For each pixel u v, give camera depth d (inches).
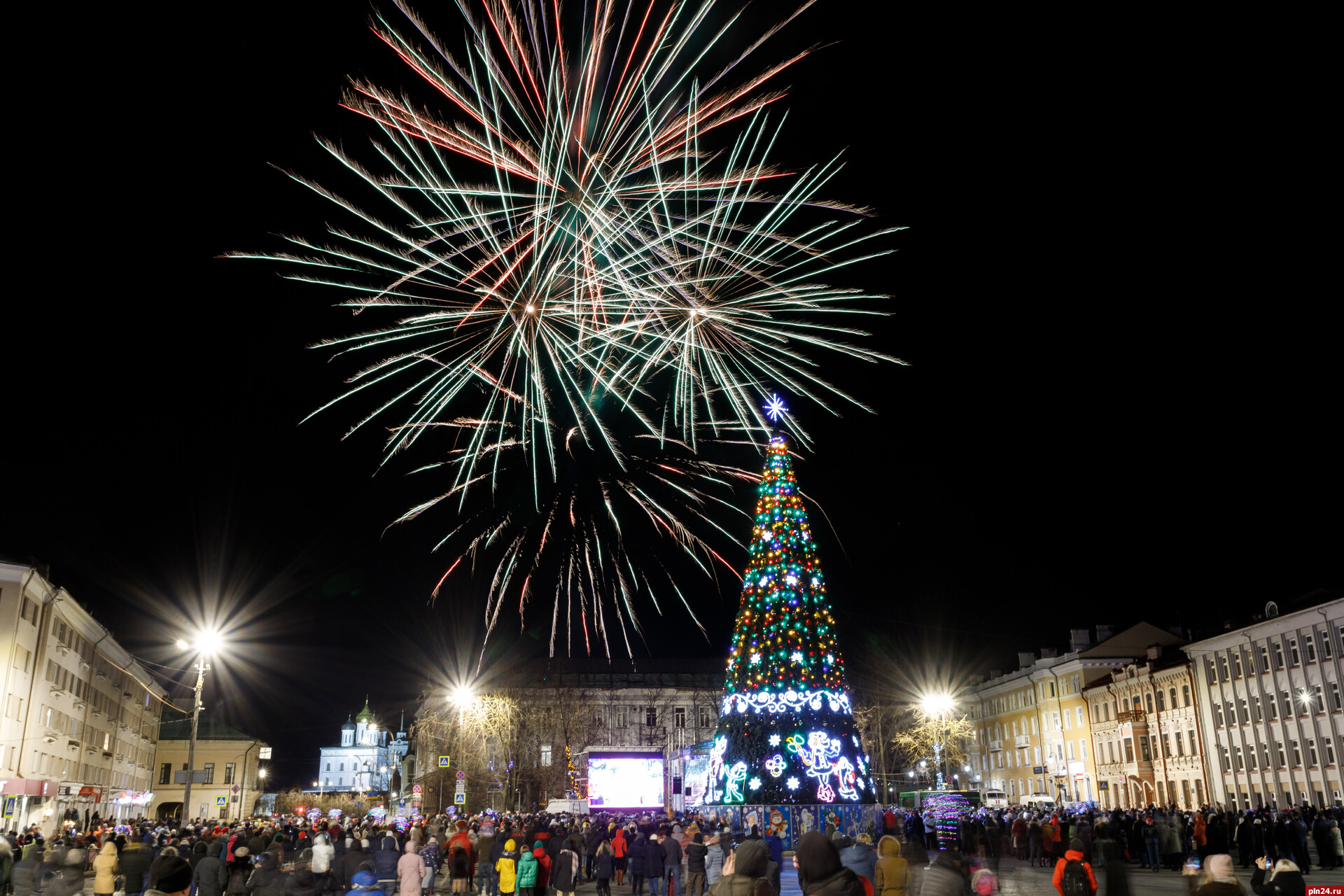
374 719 6003.9
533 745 2625.5
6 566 1625.2
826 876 229.5
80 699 2159.2
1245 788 2180.1
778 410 1355.8
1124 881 450.3
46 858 1051.9
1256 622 2149.4
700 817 1386.6
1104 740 2805.1
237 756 3462.1
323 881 845.8
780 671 1316.4
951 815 1469.0
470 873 1041.5
